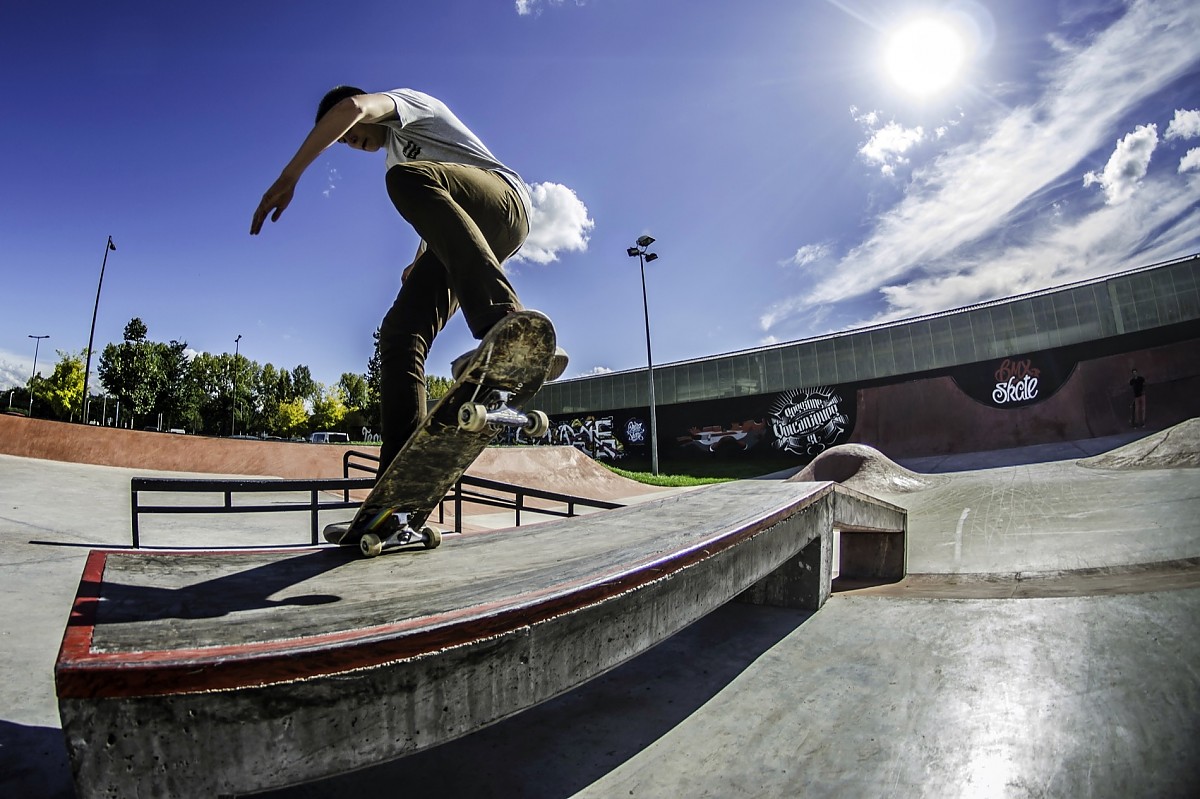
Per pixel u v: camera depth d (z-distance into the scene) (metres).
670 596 1.83
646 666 2.62
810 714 2.16
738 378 25.72
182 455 11.32
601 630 1.52
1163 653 2.40
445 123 1.78
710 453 26.45
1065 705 2.09
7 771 1.59
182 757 0.88
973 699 2.19
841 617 3.24
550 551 2.06
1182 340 17.97
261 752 0.93
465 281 1.47
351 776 1.74
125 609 1.21
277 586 1.49
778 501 3.10
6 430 10.16
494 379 1.40
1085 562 4.86
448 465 1.71
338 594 1.42
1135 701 2.07
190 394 43.62
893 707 2.18
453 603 1.32
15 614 2.81
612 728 2.08
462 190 1.66
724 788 1.73
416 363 1.89
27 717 1.88
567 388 30.38
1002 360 20.58
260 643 1.00
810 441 24.00
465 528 8.37
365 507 1.81
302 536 6.43
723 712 2.19
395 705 1.07
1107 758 1.78
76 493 7.43
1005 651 2.60
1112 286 18.88
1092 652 2.49
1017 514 7.59
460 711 1.17
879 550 4.99
